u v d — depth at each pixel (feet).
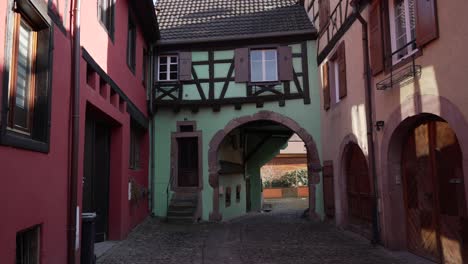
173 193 41.63
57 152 17.13
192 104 41.65
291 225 37.35
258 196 60.34
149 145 41.81
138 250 25.41
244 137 54.65
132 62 34.40
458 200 19.13
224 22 43.83
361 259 22.67
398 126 22.91
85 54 20.51
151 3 33.65
